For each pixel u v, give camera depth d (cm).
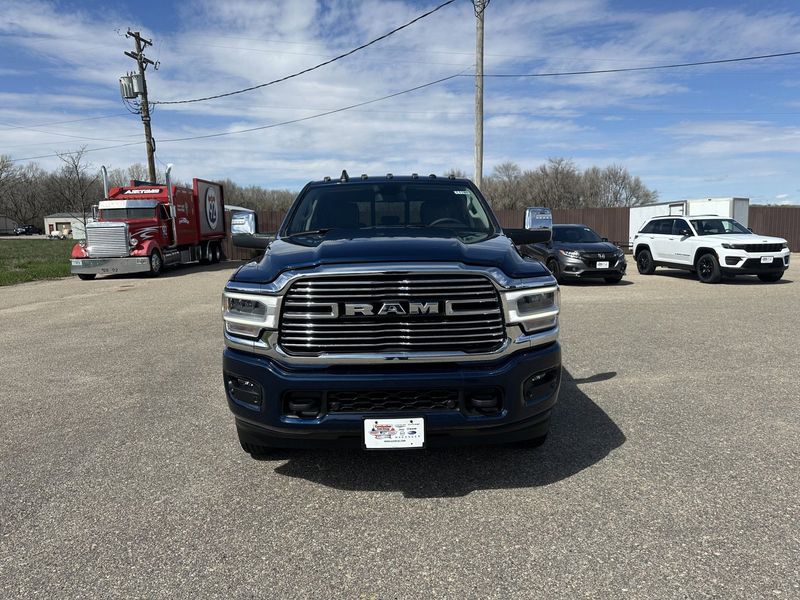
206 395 513
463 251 316
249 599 232
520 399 305
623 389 509
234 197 8456
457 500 313
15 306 1149
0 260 2680
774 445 379
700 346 680
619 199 7200
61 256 3072
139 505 313
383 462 365
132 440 408
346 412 299
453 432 302
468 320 300
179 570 253
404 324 297
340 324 297
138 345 735
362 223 445
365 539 276
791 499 304
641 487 322
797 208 2616
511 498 313
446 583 240
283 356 301
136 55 2756
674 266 1522
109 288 1486
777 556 253
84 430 430
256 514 302
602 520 288
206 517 300
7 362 655
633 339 723
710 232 1468
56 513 305
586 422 427
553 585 237
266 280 310
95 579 247
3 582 246
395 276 296
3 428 436
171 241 2008
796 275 1576
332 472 352
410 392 297
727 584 234
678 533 274
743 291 1226
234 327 318
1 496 325
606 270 1357
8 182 9256
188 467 362
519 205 6594
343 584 241
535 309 313
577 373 566
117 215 1888
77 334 822
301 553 265
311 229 440
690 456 363
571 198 6681
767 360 609
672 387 514
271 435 313
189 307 1084
